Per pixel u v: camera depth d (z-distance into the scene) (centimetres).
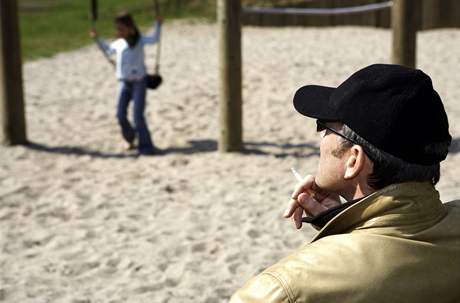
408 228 185
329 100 196
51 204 824
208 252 686
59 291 609
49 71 1655
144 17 2453
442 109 187
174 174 930
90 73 1633
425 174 188
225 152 1009
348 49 1853
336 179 197
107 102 1370
